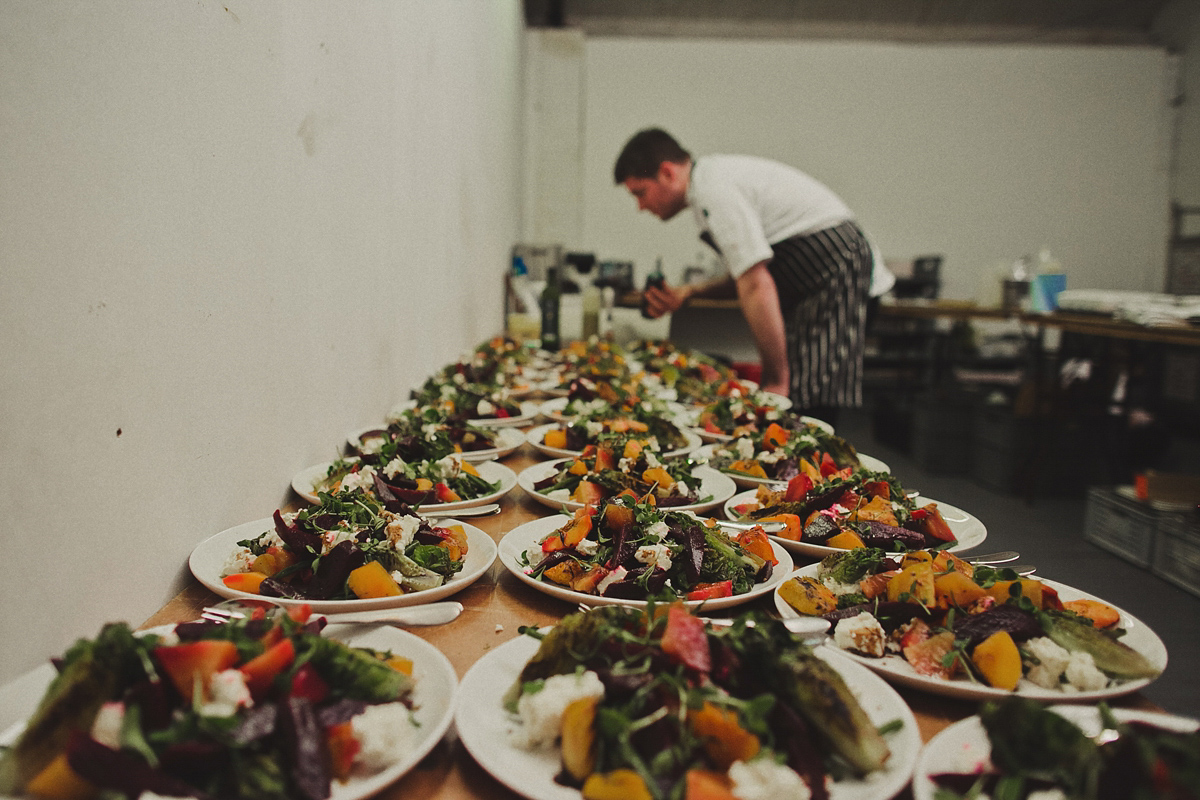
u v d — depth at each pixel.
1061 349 4.90
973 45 8.63
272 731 0.59
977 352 7.73
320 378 1.62
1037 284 4.79
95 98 0.83
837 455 1.73
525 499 1.50
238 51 1.19
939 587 0.91
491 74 4.35
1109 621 0.93
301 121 1.47
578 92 8.21
